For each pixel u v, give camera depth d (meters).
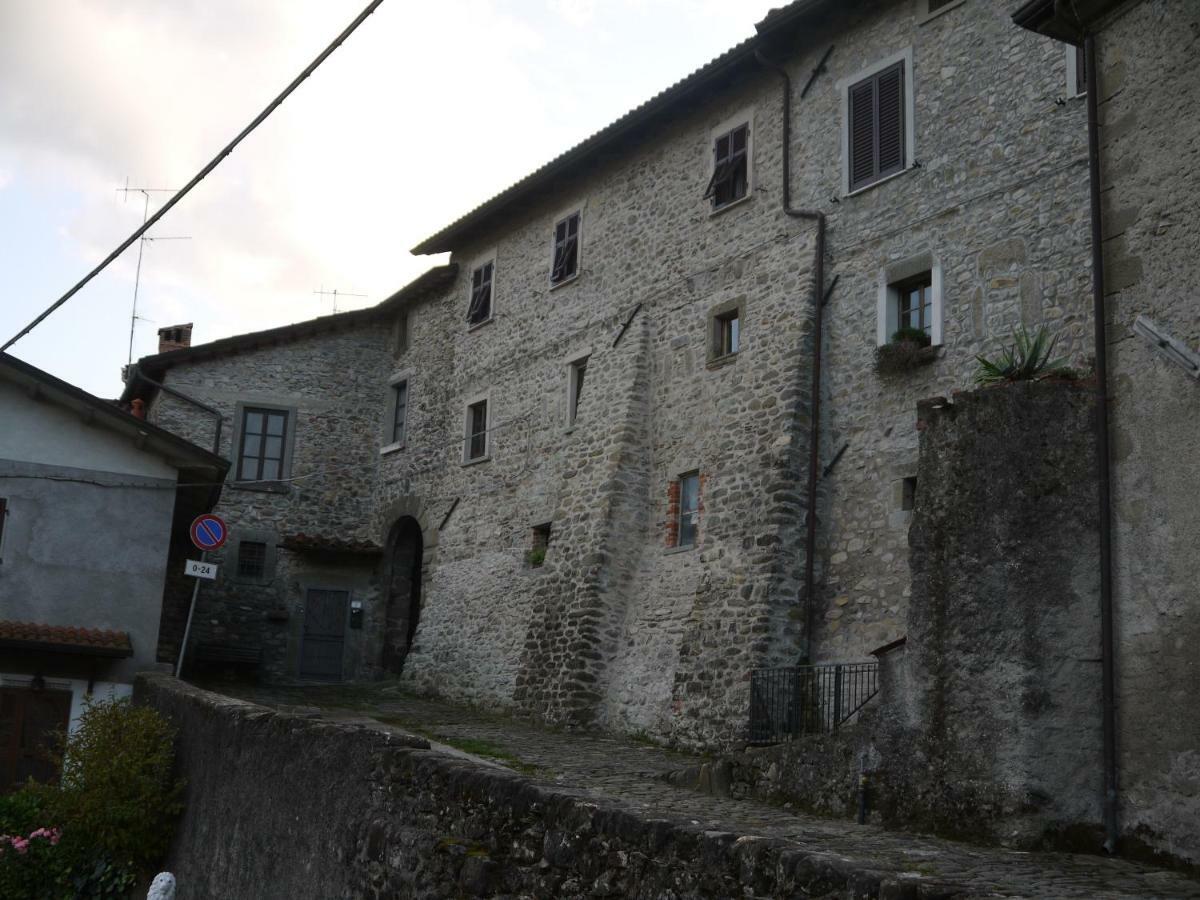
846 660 14.02
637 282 18.62
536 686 17.88
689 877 5.00
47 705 14.30
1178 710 7.41
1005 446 8.73
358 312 25.08
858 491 14.48
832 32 16.12
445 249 23.98
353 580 23.92
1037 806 7.95
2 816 11.95
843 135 15.62
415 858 6.91
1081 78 13.02
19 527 14.77
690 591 16.02
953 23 14.55
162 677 14.11
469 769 6.86
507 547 20.16
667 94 17.88
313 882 8.17
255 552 23.56
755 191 16.77
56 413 15.23
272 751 9.43
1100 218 8.42
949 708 8.62
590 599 17.12
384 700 20.34
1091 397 8.48
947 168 14.27
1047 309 12.85
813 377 15.23
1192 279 7.70
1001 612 8.46
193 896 10.52
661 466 17.42
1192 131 7.87
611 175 19.69
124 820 11.55
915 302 14.55
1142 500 7.87
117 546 15.15
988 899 4.04
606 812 5.57
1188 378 7.65
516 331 21.34
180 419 23.75
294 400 24.55
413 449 23.72
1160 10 8.22
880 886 4.24
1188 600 7.45
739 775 10.73
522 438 20.52
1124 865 7.33
